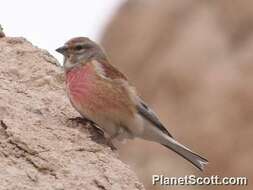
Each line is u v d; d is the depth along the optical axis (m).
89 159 6.97
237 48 21.50
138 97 8.25
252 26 21.86
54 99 7.76
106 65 8.16
